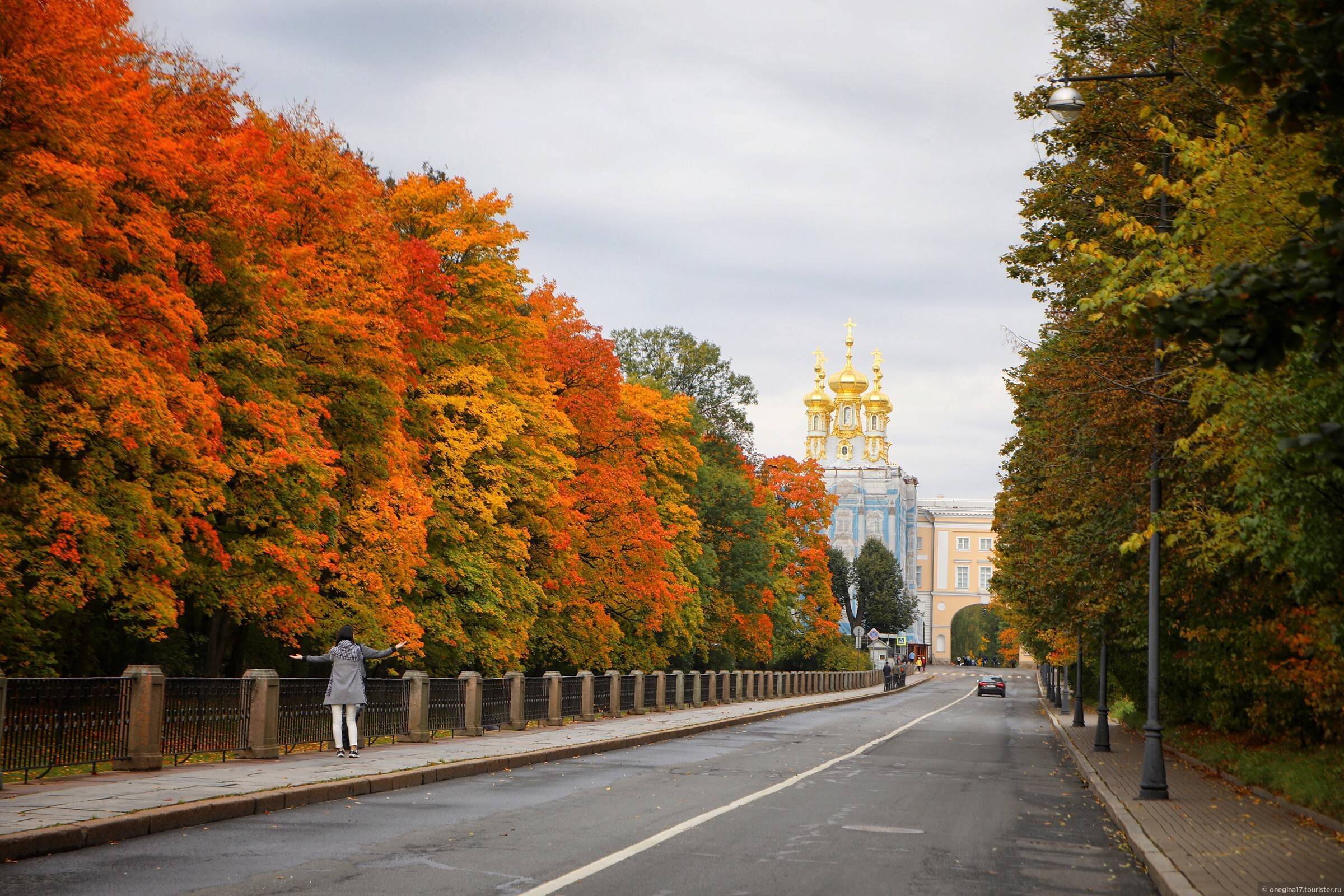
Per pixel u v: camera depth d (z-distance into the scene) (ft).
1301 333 24.09
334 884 35.12
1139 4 83.56
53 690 54.34
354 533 114.93
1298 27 23.43
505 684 108.99
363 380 110.63
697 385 317.83
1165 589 87.30
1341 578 55.16
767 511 288.30
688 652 227.61
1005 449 119.75
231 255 95.76
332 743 79.46
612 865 39.55
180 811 45.60
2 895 32.30
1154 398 76.64
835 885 37.76
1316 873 41.27
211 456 87.97
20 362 73.05
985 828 54.80
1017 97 96.22
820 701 234.58
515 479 147.74
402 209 143.13
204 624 119.44
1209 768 89.66
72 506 77.82
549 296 177.27
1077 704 165.99
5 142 78.13
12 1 77.71
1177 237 54.60
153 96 98.84
